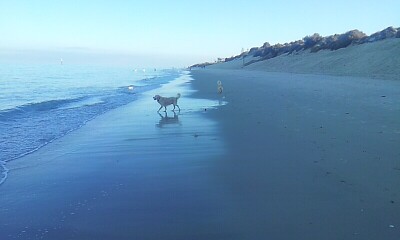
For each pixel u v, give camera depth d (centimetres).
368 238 437
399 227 459
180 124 1309
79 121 1488
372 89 2180
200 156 852
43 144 1054
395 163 705
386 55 4209
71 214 543
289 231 465
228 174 707
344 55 5412
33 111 1817
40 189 660
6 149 989
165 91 3048
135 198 600
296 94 2098
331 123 1135
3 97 2623
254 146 915
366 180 623
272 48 10044
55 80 5288
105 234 477
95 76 7281
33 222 519
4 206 580
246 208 541
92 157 888
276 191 603
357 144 860
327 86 2575
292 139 960
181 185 657
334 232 455
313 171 691
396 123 1082
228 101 1978
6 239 470
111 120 1491
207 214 527
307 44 7631
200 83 4125
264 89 2633
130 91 3183
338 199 554
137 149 952
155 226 495
